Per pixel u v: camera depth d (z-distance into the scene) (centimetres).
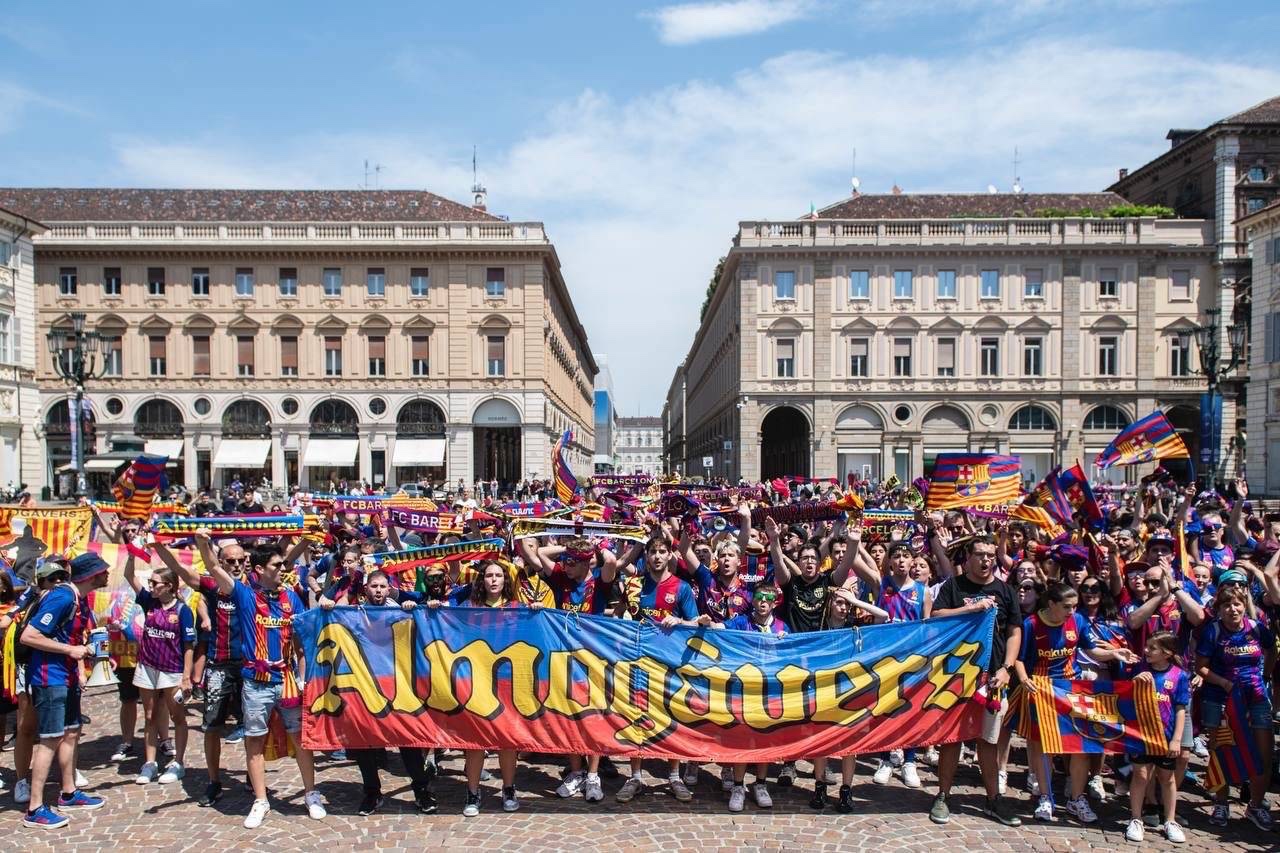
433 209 5359
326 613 793
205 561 767
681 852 696
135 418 4950
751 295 5181
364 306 5028
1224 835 741
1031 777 823
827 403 5166
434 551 864
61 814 770
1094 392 5141
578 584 926
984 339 5156
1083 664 762
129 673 922
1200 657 783
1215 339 2867
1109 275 5175
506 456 5206
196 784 852
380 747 788
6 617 809
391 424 5016
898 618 886
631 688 796
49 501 3278
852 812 784
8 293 4238
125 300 4947
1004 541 1062
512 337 5047
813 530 1137
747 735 793
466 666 791
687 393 12044
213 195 5391
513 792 788
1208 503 1470
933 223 5150
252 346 5003
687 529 926
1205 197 5406
